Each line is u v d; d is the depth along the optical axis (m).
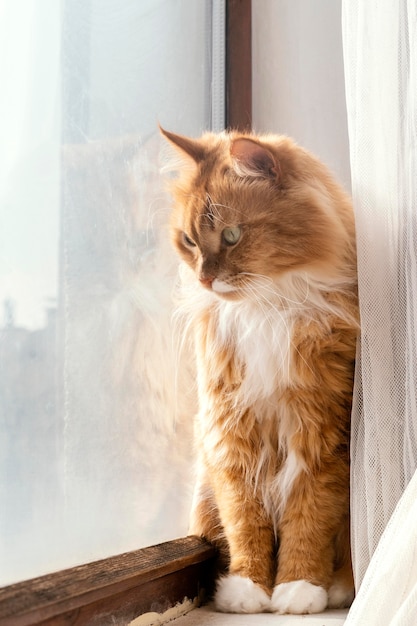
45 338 1.10
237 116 1.75
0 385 1.00
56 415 1.12
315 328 1.30
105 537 1.23
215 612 1.27
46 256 1.11
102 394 1.25
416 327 1.16
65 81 1.16
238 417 1.34
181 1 1.58
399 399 1.19
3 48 1.01
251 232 1.33
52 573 1.01
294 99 1.79
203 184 1.39
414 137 1.21
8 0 1.02
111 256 1.30
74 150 1.19
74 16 1.19
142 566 1.15
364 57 1.24
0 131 1.00
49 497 1.09
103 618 1.05
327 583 1.29
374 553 1.09
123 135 1.35
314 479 1.30
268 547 1.34
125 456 1.31
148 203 1.45
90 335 1.22
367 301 1.20
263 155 1.34
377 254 1.22
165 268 1.51
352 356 1.30
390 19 1.24
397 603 0.97
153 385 1.43
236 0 1.75
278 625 1.15
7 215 1.02
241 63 1.75
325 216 1.33
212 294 1.38
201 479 1.46
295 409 1.31
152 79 1.46
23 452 1.04
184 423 1.54
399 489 1.16
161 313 1.48
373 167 1.23
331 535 1.31
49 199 1.12
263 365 1.32
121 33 1.34
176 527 1.48
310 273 1.32
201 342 1.41
